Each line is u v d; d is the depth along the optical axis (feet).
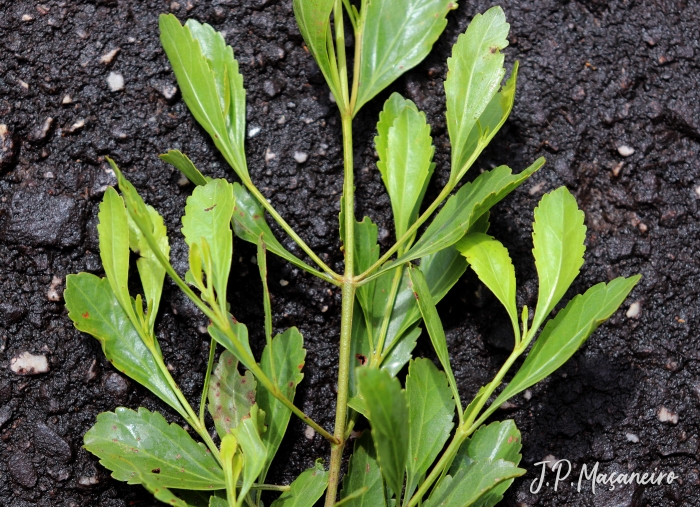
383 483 1.76
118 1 1.87
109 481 1.82
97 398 1.82
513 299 1.74
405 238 1.74
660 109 1.92
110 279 1.73
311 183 1.87
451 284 1.80
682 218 1.91
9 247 1.83
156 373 1.77
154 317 1.77
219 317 1.63
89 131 1.86
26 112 1.85
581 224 1.74
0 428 1.81
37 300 1.83
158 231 1.79
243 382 1.77
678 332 1.89
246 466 1.67
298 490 1.75
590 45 1.93
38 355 1.82
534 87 1.91
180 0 1.88
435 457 1.76
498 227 1.89
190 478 1.73
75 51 1.86
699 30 1.94
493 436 1.78
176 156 1.75
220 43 1.82
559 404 1.87
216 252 1.69
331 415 1.85
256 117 1.88
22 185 1.84
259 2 1.89
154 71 1.87
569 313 1.72
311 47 1.76
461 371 1.87
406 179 1.79
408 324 1.80
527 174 1.68
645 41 1.93
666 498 1.87
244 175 1.78
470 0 1.91
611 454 1.87
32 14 1.86
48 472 1.81
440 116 1.90
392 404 1.58
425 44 1.81
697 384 1.88
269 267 1.86
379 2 1.81
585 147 1.91
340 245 1.87
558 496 1.86
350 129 1.79
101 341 1.76
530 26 1.92
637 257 1.90
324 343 1.86
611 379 1.88
